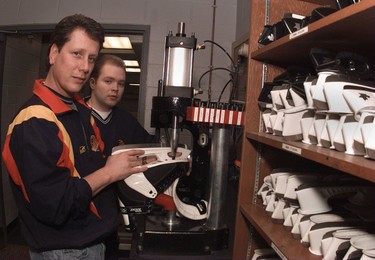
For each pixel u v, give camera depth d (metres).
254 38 1.20
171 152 1.20
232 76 2.13
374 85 0.71
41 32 2.37
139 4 2.34
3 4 2.35
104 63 1.44
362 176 0.52
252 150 1.24
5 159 0.87
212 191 1.29
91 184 0.91
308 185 0.87
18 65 2.61
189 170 1.28
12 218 2.69
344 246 0.71
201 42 2.35
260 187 1.25
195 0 2.36
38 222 0.92
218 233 1.28
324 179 0.94
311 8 1.22
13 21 2.36
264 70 1.23
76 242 0.94
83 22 0.94
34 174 0.82
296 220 0.90
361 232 0.73
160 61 2.34
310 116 0.84
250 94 1.22
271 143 0.96
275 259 1.16
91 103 1.51
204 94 2.36
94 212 1.00
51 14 2.33
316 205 0.86
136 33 2.38
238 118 1.22
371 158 0.58
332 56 0.87
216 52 2.37
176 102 1.25
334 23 0.68
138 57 3.29
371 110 0.61
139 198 1.11
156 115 1.27
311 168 1.11
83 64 0.95
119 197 1.12
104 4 2.33
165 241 1.23
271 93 1.06
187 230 1.25
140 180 1.10
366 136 0.60
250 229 1.25
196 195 1.45
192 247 1.24
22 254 2.30
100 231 1.00
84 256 0.97
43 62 2.88
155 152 1.17
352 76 0.74
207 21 2.37
